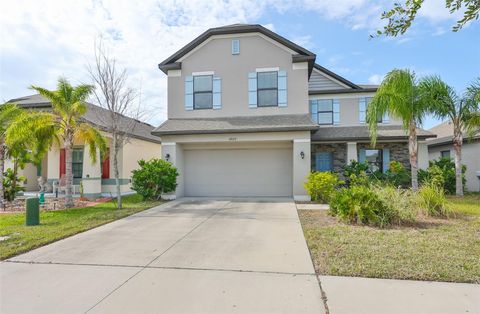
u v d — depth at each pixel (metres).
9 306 3.78
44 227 8.16
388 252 5.63
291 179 14.98
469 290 4.08
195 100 15.81
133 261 5.43
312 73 18.89
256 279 4.55
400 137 15.61
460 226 7.78
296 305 3.73
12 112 11.98
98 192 15.83
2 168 12.14
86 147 15.62
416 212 8.80
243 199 13.93
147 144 21.28
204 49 15.86
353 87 18.45
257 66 15.43
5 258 5.63
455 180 14.70
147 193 13.45
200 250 6.05
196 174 15.57
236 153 15.34
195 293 4.10
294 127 13.31
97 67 18.77
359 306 3.68
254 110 15.36
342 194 9.06
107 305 3.79
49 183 17.53
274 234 7.24
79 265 5.26
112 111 12.12
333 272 4.75
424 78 12.32
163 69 16.00
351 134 16.44
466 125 13.78
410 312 3.53
